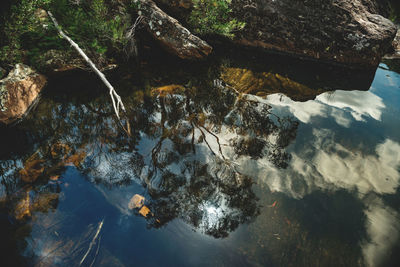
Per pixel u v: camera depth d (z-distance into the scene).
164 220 2.74
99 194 2.95
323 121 4.36
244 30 6.49
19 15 4.96
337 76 5.93
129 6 5.81
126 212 2.78
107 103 4.58
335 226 2.77
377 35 6.00
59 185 3.04
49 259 2.38
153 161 3.45
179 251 2.50
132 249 2.48
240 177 3.29
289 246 2.61
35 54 4.85
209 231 2.68
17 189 3.01
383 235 2.70
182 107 4.56
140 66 5.54
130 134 3.92
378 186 3.22
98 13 5.52
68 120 4.18
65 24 5.16
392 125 4.33
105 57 5.39
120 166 3.34
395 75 6.05
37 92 4.53
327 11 6.17
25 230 2.59
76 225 2.64
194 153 3.62
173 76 5.35
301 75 5.84
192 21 6.34
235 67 5.89
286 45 6.42
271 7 6.23
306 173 3.37
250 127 4.17
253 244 2.60
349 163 3.53
